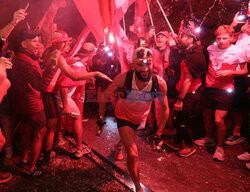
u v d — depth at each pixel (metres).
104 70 3.76
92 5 2.42
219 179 2.95
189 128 3.48
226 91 3.19
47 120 3.03
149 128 4.01
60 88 2.95
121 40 3.11
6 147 3.14
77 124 3.29
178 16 4.95
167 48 3.56
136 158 2.46
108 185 2.88
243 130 4.16
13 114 3.09
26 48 2.60
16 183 2.88
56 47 2.84
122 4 2.50
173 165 3.24
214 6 4.91
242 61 3.10
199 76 3.17
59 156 3.49
